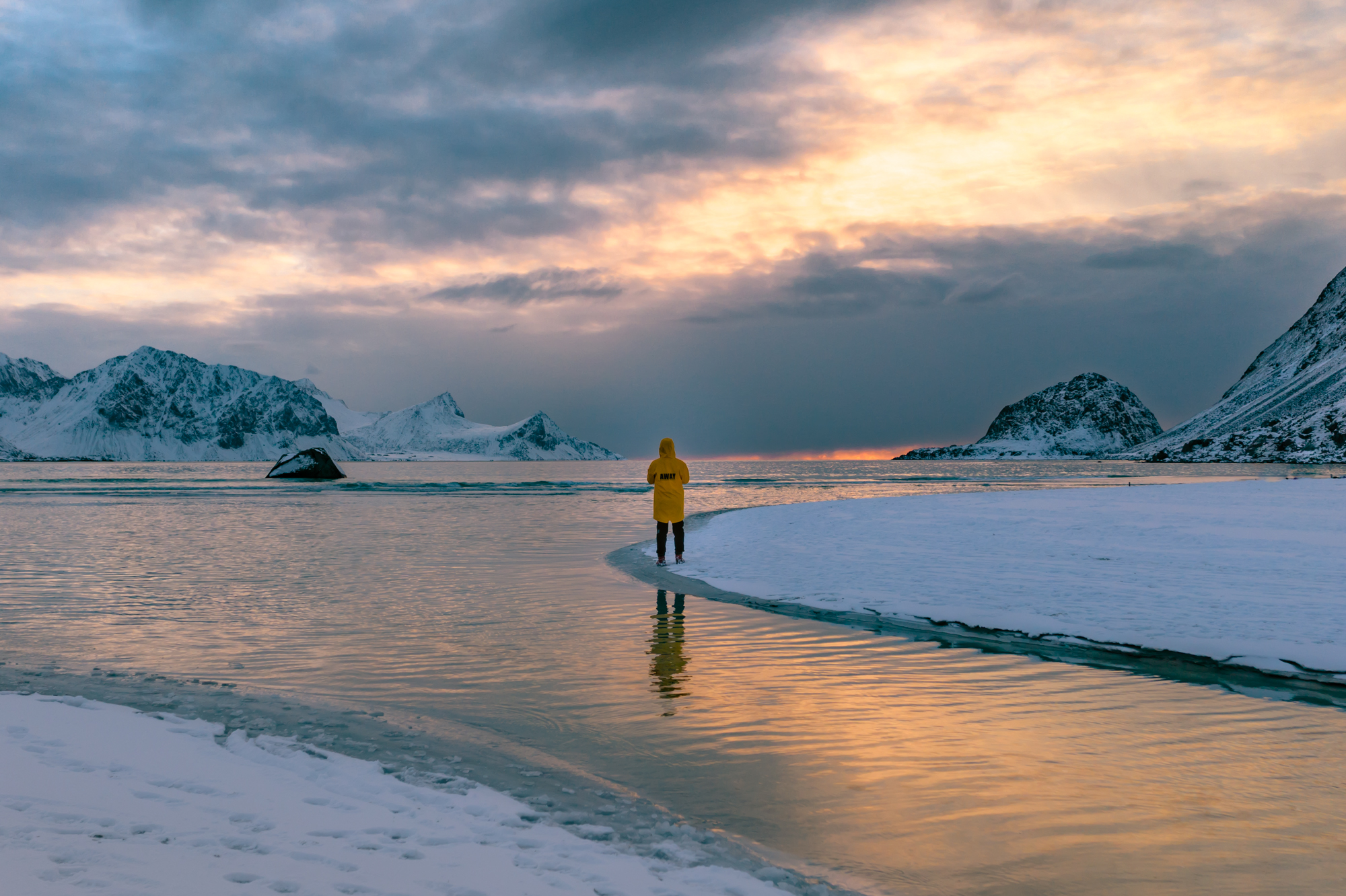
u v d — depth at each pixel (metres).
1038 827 3.94
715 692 6.51
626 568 14.56
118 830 3.44
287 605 10.62
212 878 3.01
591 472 166.75
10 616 9.79
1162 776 4.64
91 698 6.11
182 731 5.20
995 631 8.82
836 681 6.89
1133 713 5.93
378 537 20.78
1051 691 6.55
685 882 3.28
